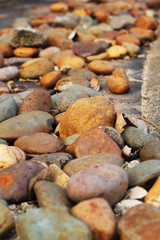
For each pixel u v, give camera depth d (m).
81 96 0.75
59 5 2.04
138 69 1.02
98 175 0.51
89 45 1.08
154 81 0.92
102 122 0.65
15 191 0.52
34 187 0.53
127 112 0.76
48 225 0.46
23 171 0.54
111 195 0.50
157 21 1.80
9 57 1.12
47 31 1.34
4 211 0.49
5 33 1.53
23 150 0.61
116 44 1.25
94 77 0.89
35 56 1.11
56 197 0.51
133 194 0.53
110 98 0.82
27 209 0.52
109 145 0.59
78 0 2.24
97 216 0.47
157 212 0.48
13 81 0.93
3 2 2.29
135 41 1.22
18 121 0.65
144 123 0.68
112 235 0.47
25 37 1.08
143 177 0.54
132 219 0.47
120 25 1.59
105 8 1.93
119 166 0.54
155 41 1.44
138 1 2.57
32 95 0.71
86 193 0.49
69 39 1.21
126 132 0.64
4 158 0.57
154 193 0.53
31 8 2.20
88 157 0.57
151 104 0.79
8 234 0.49
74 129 0.65
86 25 1.58
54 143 0.62
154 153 0.58
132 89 0.87
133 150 0.63
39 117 0.67
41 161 0.58
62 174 0.55
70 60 0.98
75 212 0.48
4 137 0.63
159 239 0.45
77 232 0.45
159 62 1.10
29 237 0.45
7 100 0.69
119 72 0.84
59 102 0.74
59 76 0.87
